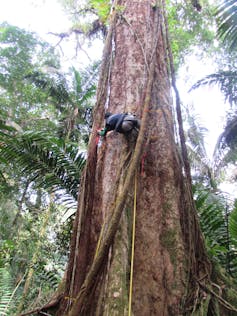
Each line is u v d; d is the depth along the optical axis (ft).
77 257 7.89
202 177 33.35
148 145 9.34
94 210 8.57
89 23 36.94
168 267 7.84
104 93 10.68
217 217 14.40
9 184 33.27
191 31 34.14
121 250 7.26
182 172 9.43
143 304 7.20
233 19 15.53
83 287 6.83
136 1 12.65
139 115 9.70
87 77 35.27
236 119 29.66
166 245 8.12
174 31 32.48
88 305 6.91
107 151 9.31
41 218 29.50
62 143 18.01
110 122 9.36
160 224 8.36
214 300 7.78
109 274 6.97
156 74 10.68
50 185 18.08
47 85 34.24
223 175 36.70
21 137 17.60
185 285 7.71
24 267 26.32
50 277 21.52
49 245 26.09
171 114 10.23
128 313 6.50
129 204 8.07
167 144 9.50
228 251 13.19
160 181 8.92
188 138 36.96
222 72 28.02
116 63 11.30
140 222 8.20
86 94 33.12
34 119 39.63
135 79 10.50
